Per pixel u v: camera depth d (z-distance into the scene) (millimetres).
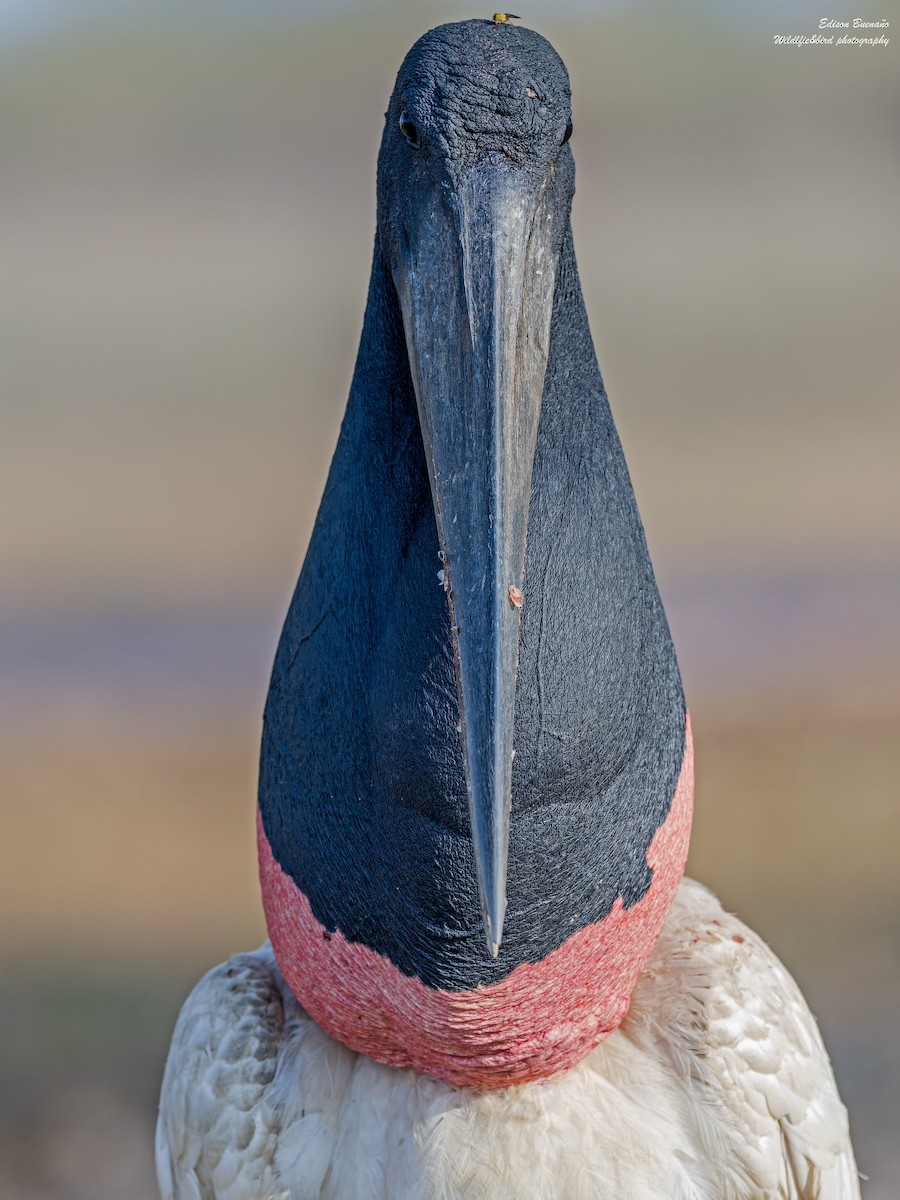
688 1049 5859
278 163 68438
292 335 37656
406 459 4941
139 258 50406
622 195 57219
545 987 5141
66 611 19188
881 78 69312
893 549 20000
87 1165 10367
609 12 81062
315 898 5258
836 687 16078
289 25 91875
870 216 50844
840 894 12641
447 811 4809
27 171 68125
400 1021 5289
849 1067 10742
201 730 16031
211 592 19781
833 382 30266
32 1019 11633
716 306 38688
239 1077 5973
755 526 21281
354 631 5035
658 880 5293
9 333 38938
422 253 4613
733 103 68938
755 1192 5871
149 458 26734
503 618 4340
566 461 4945
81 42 88312
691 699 16125
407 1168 5676
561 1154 5617
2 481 25297
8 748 15602
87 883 13445
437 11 91000
